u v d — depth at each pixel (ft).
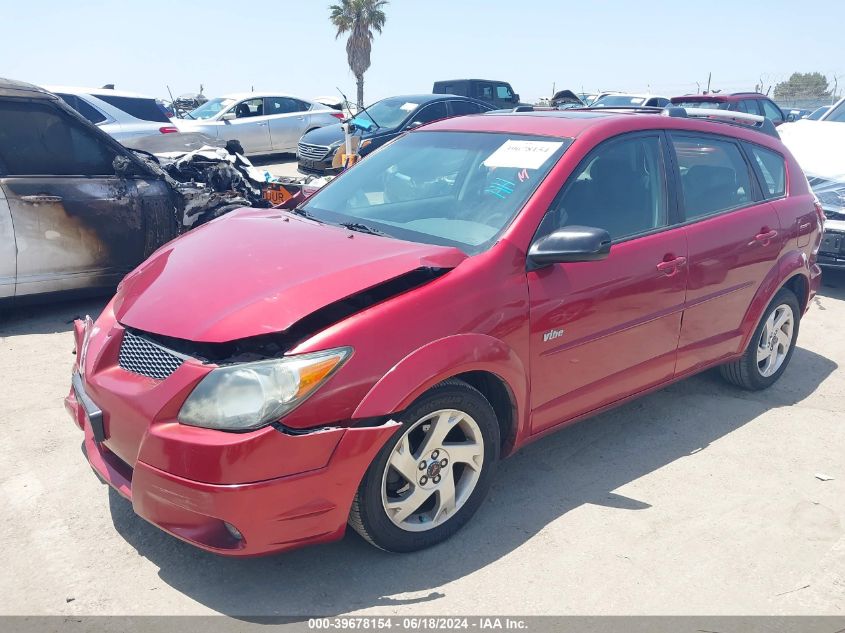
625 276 11.53
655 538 10.34
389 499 9.27
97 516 10.45
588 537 10.30
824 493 11.70
